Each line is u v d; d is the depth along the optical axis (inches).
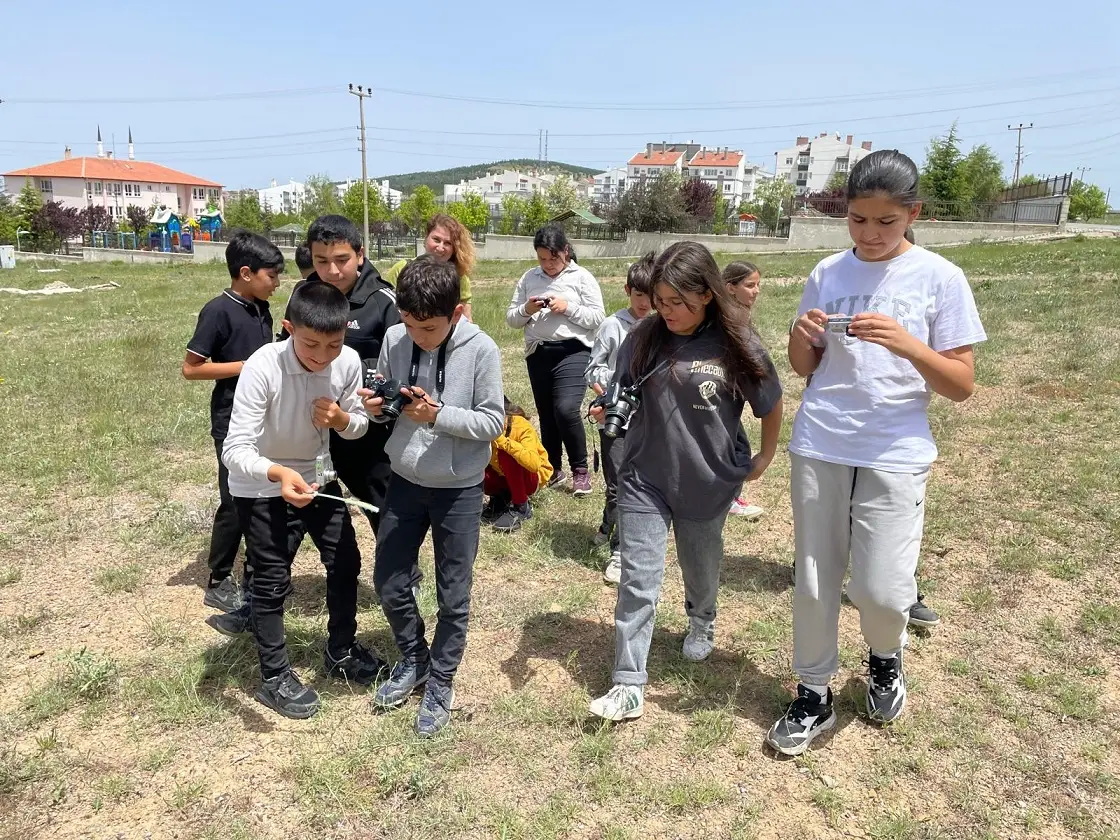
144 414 291.6
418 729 113.7
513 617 149.6
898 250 105.7
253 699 123.6
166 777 106.9
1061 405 263.1
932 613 141.7
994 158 1851.6
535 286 201.8
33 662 133.8
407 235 2138.3
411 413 107.3
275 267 140.9
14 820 99.5
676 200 1681.8
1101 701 121.3
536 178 5511.8
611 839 96.2
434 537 116.6
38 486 214.2
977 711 119.9
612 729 116.8
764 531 189.2
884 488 104.2
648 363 115.6
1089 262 637.9
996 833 97.6
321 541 121.6
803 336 107.6
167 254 1674.5
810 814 101.2
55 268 1379.2
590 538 185.0
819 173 4335.6
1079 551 167.0
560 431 205.5
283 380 112.6
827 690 115.6
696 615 132.0
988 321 398.0
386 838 97.0
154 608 151.6
